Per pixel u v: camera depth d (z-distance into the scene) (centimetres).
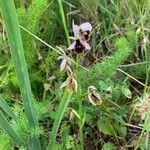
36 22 36
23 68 26
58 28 42
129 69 38
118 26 41
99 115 34
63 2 41
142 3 40
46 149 30
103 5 43
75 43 25
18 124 29
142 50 39
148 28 39
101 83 33
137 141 34
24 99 27
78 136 34
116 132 34
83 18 42
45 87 36
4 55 38
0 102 27
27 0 41
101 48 40
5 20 23
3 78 36
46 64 37
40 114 32
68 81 25
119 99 36
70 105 34
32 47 37
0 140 29
